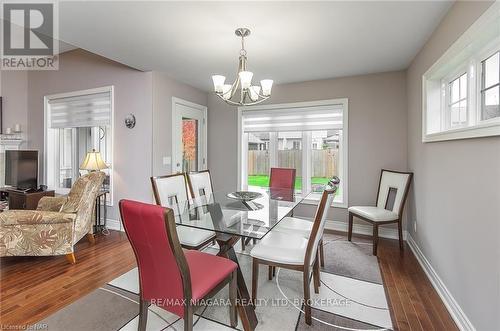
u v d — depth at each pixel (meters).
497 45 1.58
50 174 4.26
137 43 2.59
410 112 3.16
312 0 1.86
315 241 1.79
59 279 2.31
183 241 2.19
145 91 3.49
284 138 4.23
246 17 2.09
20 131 4.29
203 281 1.46
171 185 2.62
